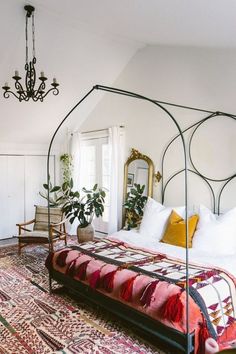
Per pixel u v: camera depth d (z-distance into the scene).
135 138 5.05
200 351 2.21
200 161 4.15
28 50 4.20
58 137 6.38
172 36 3.53
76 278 3.13
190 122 4.26
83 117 6.01
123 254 3.27
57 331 2.71
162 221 4.07
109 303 2.80
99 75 5.15
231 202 3.83
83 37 4.30
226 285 2.53
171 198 4.54
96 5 2.87
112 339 2.59
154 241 3.85
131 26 3.40
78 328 2.76
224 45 3.53
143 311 2.48
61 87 5.05
